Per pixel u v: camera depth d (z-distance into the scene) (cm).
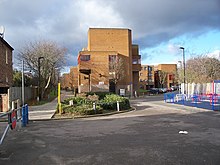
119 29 5700
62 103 2323
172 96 3922
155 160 677
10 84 3152
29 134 1125
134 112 2128
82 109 1866
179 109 2306
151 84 9288
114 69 5219
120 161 675
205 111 2102
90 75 5194
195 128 1203
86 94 3044
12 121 967
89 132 1146
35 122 1566
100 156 730
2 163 681
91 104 2094
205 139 941
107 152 773
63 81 11119
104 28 5659
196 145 844
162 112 2056
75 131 1185
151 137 995
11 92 2377
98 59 5231
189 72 5438
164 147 823
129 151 779
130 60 5734
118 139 968
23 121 1373
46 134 1121
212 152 750
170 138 969
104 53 5269
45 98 4381
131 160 682
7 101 2262
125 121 1517
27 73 4675
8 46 3036
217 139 940
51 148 846
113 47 5659
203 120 1508
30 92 4075
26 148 854
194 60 5716
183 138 965
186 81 5428
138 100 4025
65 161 689
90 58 5203
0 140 842
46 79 4619
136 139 962
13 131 1209
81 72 5275
